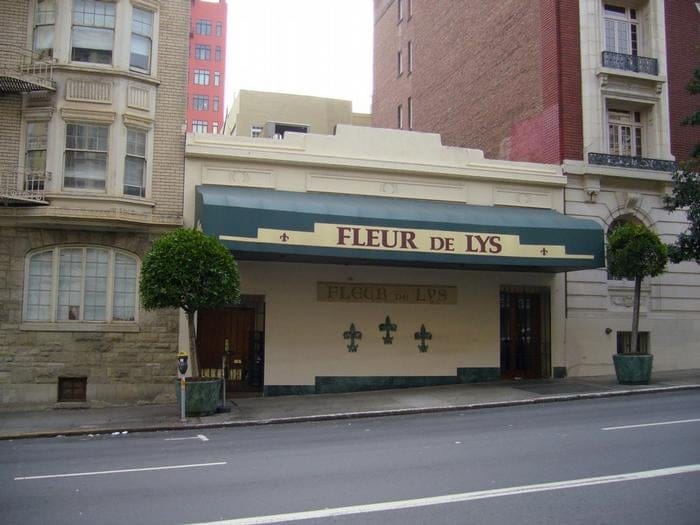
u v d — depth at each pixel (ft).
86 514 22.21
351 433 39.99
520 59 76.95
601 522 20.42
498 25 82.17
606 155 68.85
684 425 37.42
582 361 66.80
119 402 53.93
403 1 116.47
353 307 61.16
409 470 27.91
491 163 65.46
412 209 58.23
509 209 64.90
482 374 64.18
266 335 58.49
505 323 66.39
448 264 61.57
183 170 57.06
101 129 54.95
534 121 73.46
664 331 70.13
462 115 90.99
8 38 54.54
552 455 30.17
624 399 51.96
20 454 35.14
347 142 61.57
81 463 31.78
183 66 58.23
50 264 54.34
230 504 23.11
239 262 58.54
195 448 35.70
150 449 35.88
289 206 53.01
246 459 31.53
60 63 53.98
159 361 55.26
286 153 59.16
